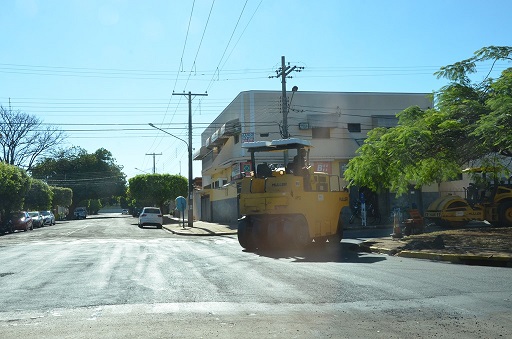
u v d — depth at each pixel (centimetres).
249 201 1844
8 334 668
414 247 1584
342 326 693
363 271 1195
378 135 2070
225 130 3747
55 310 812
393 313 767
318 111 3684
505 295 888
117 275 1177
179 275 1166
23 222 4003
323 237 2039
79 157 9456
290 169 1906
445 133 1803
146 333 664
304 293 927
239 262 1416
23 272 1258
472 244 1612
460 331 662
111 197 10069
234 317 751
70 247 2039
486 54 1817
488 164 2220
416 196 3622
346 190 2120
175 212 6869
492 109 1616
